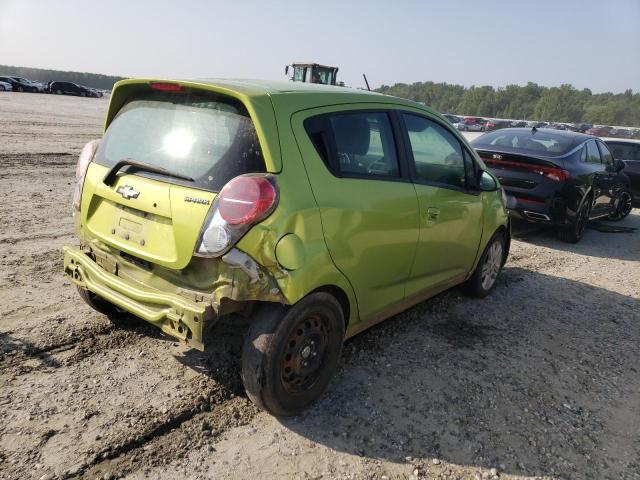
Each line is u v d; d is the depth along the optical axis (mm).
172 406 3117
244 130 2828
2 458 2580
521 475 2877
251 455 2801
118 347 3723
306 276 2836
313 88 3375
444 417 3309
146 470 2613
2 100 35469
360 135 3410
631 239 9375
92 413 2980
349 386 3535
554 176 7711
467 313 5016
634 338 4848
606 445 3221
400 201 3598
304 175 2910
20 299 4316
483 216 4844
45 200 7871
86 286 3303
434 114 4324
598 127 63344
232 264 2654
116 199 3117
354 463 2828
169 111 3143
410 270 3912
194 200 2764
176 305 2744
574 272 6828
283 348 2873
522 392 3701
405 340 4309
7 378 3223
